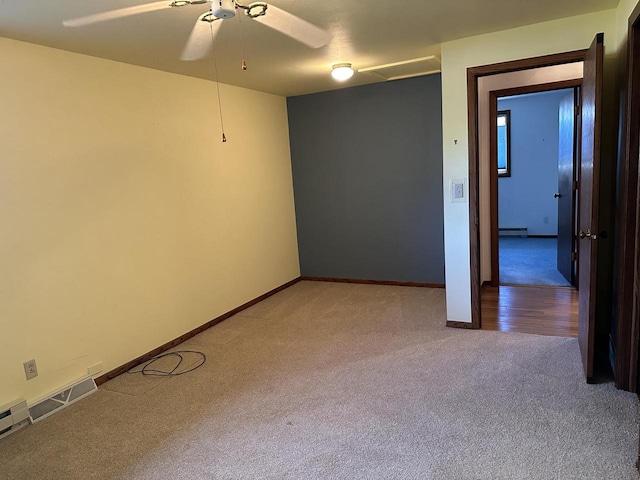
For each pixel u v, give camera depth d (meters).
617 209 2.74
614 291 2.81
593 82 2.44
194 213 3.93
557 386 2.60
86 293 3.00
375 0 2.38
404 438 2.20
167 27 2.55
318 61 3.66
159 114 3.56
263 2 2.29
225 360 3.34
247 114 4.65
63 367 2.86
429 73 4.54
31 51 2.66
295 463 2.07
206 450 2.22
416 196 4.89
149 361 3.41
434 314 4.04
